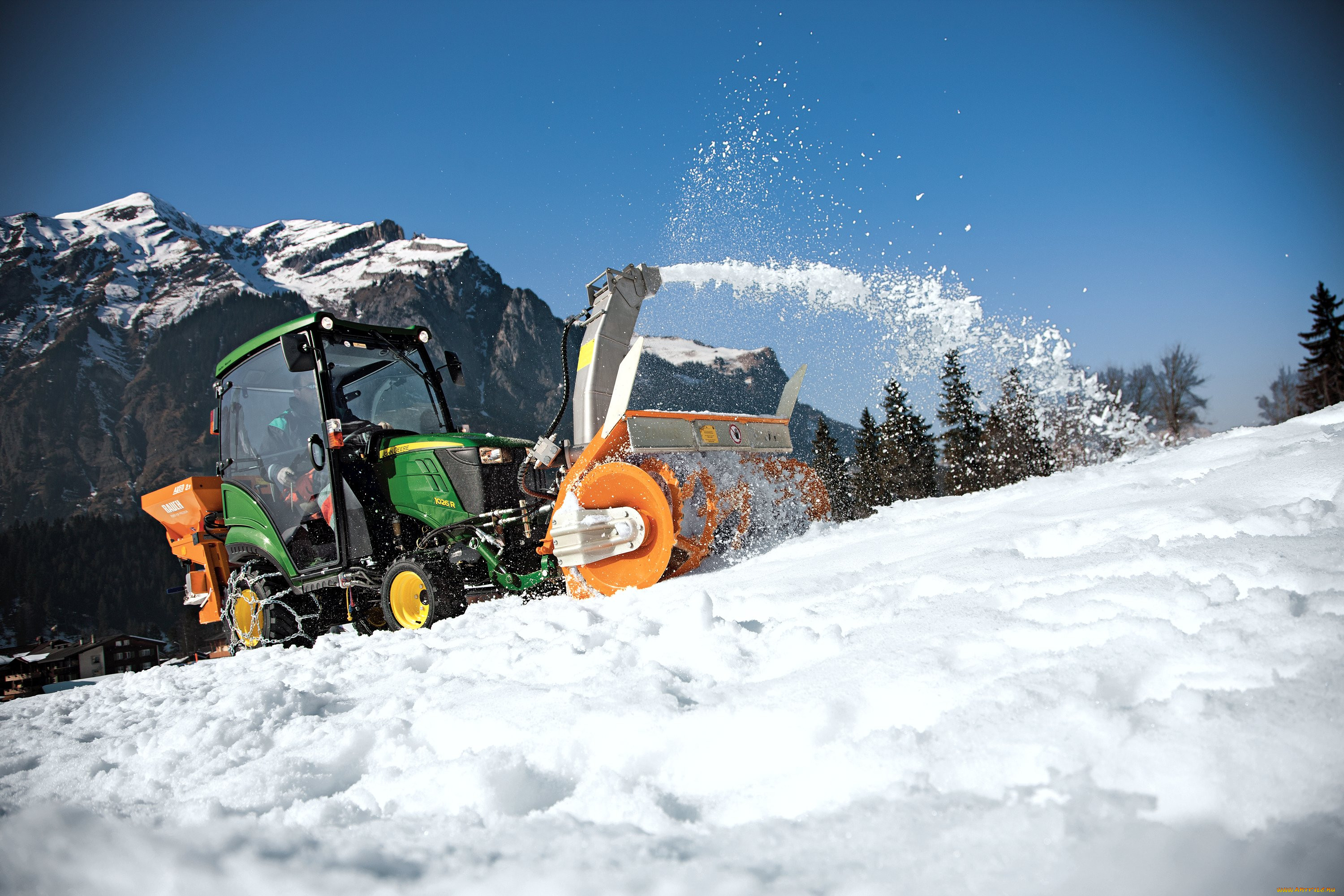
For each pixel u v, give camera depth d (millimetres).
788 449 5281
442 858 1177
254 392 5641
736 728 1558
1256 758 1031
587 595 4297
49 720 2990
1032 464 27672
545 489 5000
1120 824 958
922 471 38719
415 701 2262
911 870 953
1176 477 4031
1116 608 1793
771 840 1095
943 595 2357
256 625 5500
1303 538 2043
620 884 1013
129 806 1647
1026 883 894
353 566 5023
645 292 5168
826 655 1967
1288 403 40906
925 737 1303
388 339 5688
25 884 1271
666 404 35969
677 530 4406
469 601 4582
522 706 1922
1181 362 32406
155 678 3721
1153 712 1201
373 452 5219
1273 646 1366
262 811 1604
